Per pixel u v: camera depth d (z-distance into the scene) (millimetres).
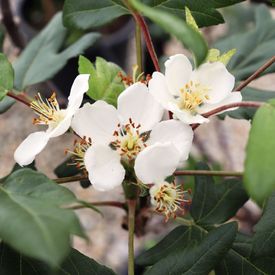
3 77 206
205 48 154
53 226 141
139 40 227
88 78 188
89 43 278
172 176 199
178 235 228
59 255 135
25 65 282
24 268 196
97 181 182
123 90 196
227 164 461
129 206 213
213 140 486
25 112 458
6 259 197
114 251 432
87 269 196
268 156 146
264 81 514
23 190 166
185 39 153
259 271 213
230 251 217
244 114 237
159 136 187
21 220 144
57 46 285
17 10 451
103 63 198
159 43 486
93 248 433
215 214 231
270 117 157
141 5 157
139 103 188
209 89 197
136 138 188
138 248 406
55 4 443
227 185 236
